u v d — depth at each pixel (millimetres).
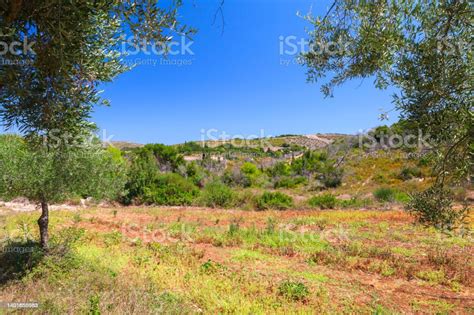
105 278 5785
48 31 1881
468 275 7750
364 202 19750
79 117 2674
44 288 4953
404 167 25234
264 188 26594
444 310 6062
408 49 2318
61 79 2146
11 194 6469
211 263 7988
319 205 19719
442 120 2234
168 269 7398
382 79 2547
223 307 5590
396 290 7047
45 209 6840
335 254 9273
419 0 2264
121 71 2758
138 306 4664
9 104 2236
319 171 28906
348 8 2637
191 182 23500
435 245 10391
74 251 7180
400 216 15312
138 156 25094
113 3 1980
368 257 9273
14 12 1709
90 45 2359
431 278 7664
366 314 5785
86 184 6762
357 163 28641
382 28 2393
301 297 6328
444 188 2451
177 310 5004
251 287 6633
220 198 20578
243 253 9477
